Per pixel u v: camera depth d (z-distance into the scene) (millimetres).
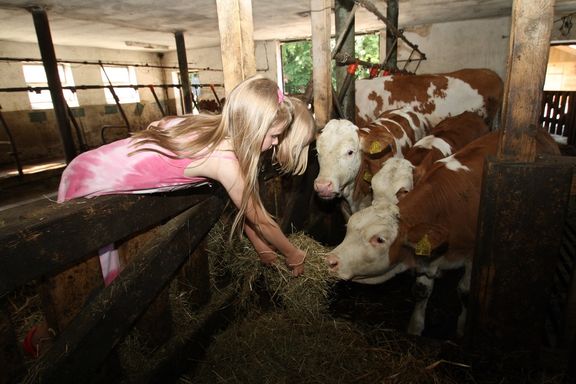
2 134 8500
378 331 2207
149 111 12703
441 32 9586
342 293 3043
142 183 1533
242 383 1948
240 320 2398
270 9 6656
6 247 1111
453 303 3012
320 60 3057
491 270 1780
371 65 5395
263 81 1431
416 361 1959
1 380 1295
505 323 1851
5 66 8516
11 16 6020
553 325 2498
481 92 5516
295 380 1943
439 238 2098
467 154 2691
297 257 1963
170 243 1724
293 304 2359
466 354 1943
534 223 1660
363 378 1924
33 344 1676
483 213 1712
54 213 1286
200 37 9820
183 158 1491
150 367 1843
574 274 1808
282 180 2980
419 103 5402
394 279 3227
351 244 2342
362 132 3293
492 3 7137
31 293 2566
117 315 1524
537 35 1436
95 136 10891
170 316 2043
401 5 7156
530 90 1505
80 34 8414
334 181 3133
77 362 1395
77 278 1604
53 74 5617
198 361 2088
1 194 5695
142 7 5938
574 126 8539
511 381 1820
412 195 2422
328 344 2145
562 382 1795
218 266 2545
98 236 1415
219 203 2078
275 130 1537
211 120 1542
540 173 1587
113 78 11531
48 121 9383
